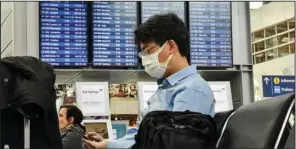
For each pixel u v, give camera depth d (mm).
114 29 3166
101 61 3121
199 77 1913
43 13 3074
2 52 3305
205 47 3287
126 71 3160
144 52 2004
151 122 1645
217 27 3326
